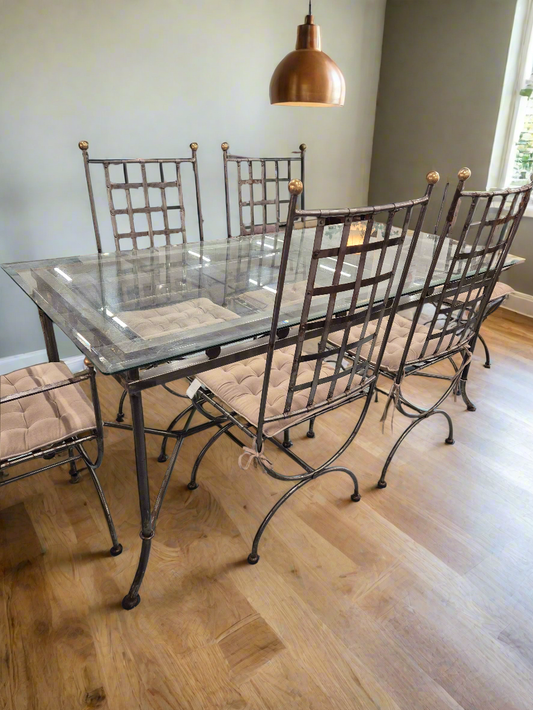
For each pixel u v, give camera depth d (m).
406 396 2.44
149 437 2.12
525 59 3.01
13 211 2.34
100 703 1.15
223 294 1.65
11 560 1.53
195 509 1.74
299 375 1.64
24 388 1.53
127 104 2.51
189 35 2.59
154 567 1.51
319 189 3.59
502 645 1.30
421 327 2.10
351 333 1.97
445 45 3.24
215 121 2.85
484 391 2.50
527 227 3.29
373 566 1.52
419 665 1.25
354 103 3.55
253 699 1.17
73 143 2.41
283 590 1.44
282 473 1.92
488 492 1.83
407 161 3.65
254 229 2.64
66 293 1.62
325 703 1.16
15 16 2.10
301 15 2.99
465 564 1.53
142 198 2.72
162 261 1.99
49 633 1.31
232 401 1.49
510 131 3.20
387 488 1.84
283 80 1.76
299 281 1.78
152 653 1.26
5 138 2.22
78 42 2.28
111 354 1.22
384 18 3.49
